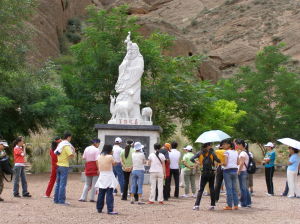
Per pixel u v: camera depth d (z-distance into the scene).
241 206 11.47
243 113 23.69
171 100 23.17
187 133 23.73
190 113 23.67
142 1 78.25
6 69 22.03
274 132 26.83
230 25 73.56
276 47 28.06
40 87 22.73
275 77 27.17
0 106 19.58
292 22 69.19
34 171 22.17
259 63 28.00
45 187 15.34
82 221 8.75
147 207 11.15
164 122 24.42
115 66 22.19
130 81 18.16
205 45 70.88
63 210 10.13
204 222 8.95
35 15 47.72
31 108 20.77
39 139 25.50
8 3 22.05
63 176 11.17
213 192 10.89
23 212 9.65
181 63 24.61
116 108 17.98
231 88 27.67
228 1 82.25
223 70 63.72
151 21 55.84
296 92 26.95
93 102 23.12
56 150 11.28
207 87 25.06
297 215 10.12
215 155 10.86
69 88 23.12
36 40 44.28
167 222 8.88
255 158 27.16
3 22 22.25
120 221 8.89
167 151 13.01
